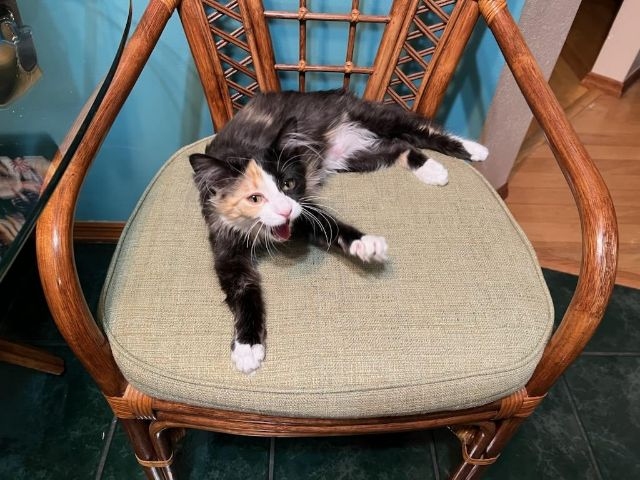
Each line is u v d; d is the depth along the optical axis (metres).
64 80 0.86
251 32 0.97
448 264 0.80
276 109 0.98
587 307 0.66
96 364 0.68
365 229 0.85
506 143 1.51
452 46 0.97
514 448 1.17
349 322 0.73
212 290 0.77
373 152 0.99
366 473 1.12
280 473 1.12
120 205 1.45
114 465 1.12
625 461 1.16
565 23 1.30
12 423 1.17
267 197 0.84
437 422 0.79
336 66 1.06
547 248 1.56
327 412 0.70
